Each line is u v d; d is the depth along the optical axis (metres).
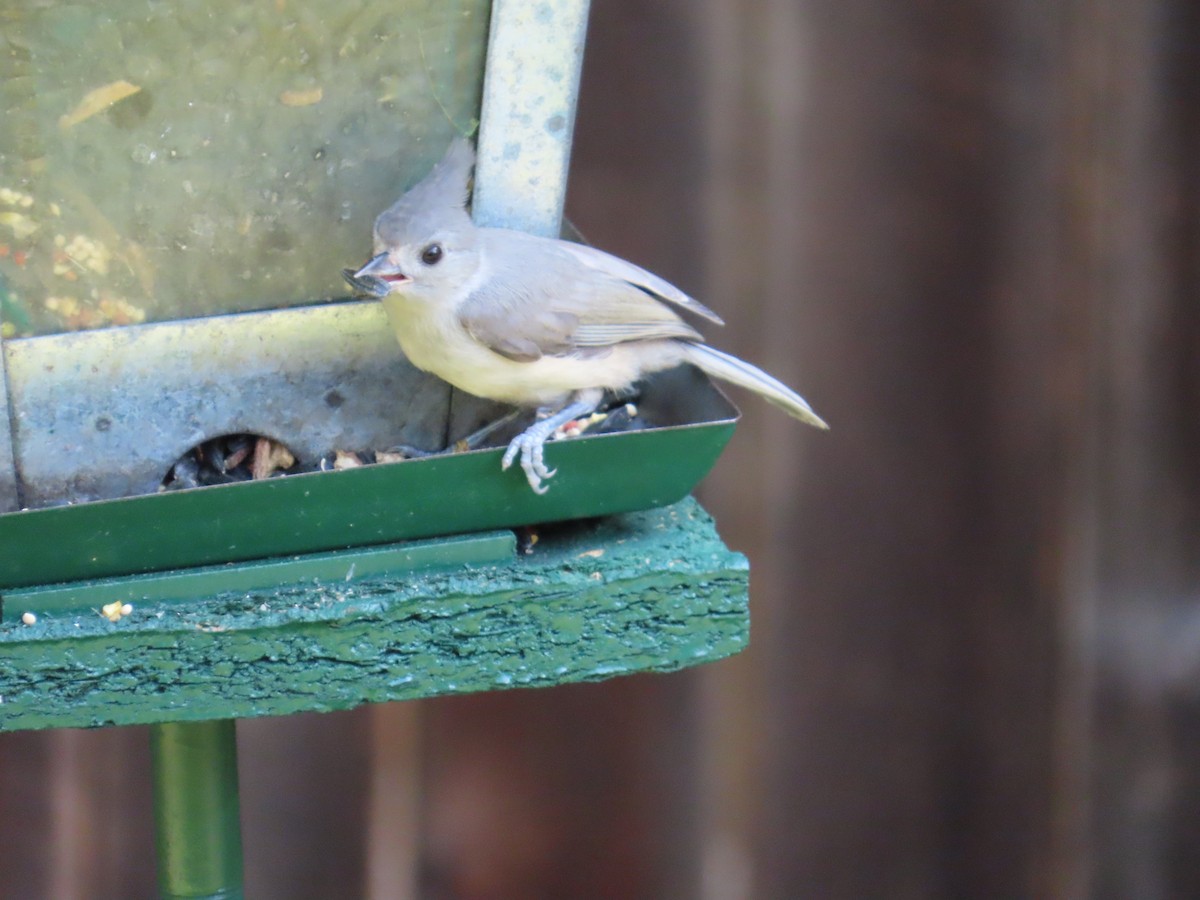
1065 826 9.36
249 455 6.58
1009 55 8.91
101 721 5.65
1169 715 9.26
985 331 9.12
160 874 6.61
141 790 8.91
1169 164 8.88
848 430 9.20
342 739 9.26
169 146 5.88
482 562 5.96
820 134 9.02
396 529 5.95
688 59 8.98
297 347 6.30
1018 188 9.02
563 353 6.21
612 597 5.89
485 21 6.01
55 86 5.69
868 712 9.38
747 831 9.43
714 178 9.05
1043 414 9.16
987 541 9.25
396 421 6.56
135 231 5.96
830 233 9.08
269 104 5.92
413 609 5.76
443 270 5.96
